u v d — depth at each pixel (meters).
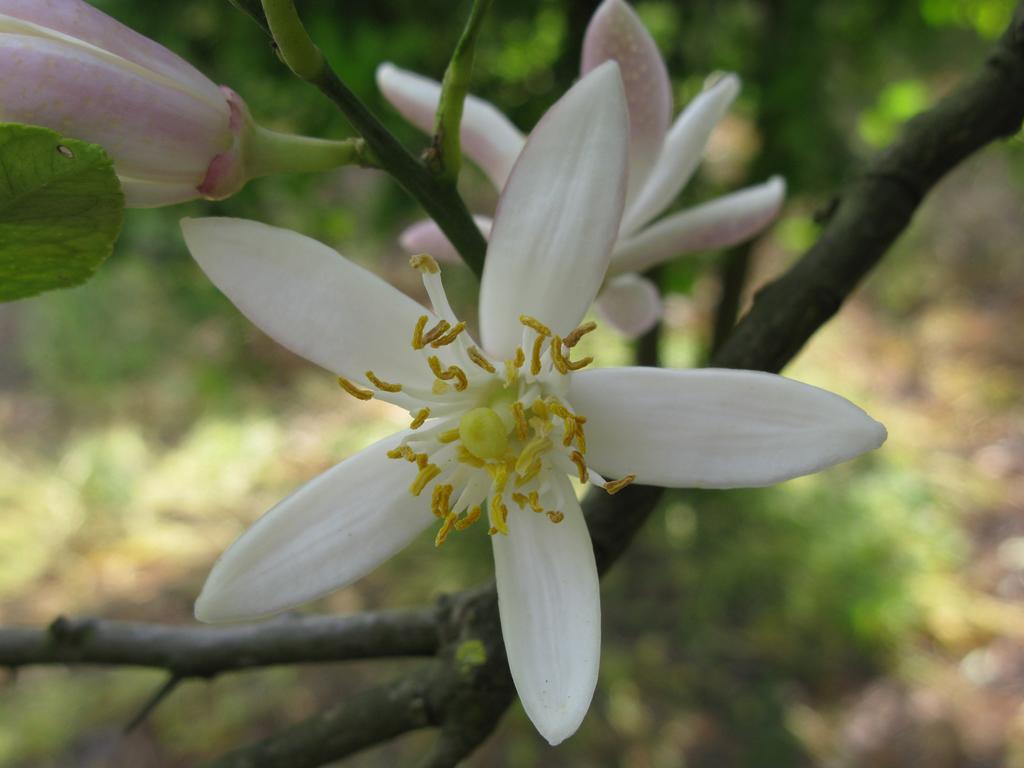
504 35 0.29
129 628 0.11
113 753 0.41
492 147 0.11
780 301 0.11
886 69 0.36
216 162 0.08
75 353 0.66
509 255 0.08
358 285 0.08
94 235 0.08
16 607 0.49
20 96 0.07
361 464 0.08
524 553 0.08
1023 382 0.65
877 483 0.53
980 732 0.41
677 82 0.30
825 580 0.45
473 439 0.08
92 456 0.58
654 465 0.08
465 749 0.10
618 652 0.42
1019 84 0.11
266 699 0.42
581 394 0.08
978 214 0.80
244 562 0.08
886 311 0.74
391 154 0.09
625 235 0.11
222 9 0.27
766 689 0.41
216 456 0.59
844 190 0.12
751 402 0.08
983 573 0.50
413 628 0.10
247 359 0.63
